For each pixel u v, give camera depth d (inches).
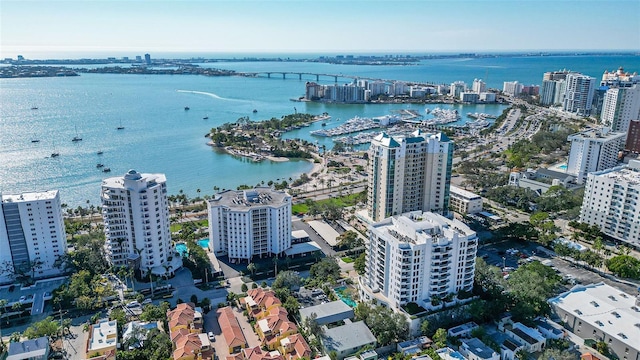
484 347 7623.0
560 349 7819.9
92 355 7647.6
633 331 7819.9
